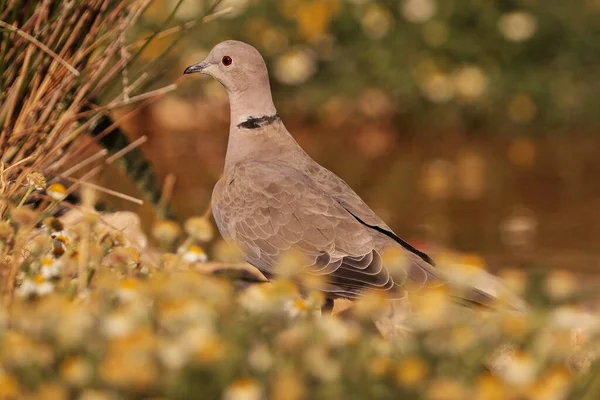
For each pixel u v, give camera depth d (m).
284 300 7.64
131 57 10.48
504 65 21.81
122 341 6.54
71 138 9.91
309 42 21.56
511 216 16.09
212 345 6.51
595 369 7.10
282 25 21.56
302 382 6.64
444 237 15.19
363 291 9.54
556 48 22.05
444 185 17.73
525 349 7.45
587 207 16.53
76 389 6.58
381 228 10.08
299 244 9.91
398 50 21.56
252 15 21.42
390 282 9.46
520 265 13.93
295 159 10.80
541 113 21.20
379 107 21.08
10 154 9.80
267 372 6.63
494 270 13.77
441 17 21.89
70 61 9.83
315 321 7.40
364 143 20.27
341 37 21.83
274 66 21.30
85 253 8.15
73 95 10.05
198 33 20.62
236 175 10.54
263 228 10.10
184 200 16.58
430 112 21.03
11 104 9.67
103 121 11.02
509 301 8.98
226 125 20.39
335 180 10.54
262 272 10.30
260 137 10.97
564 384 6.85
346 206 10.23
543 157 19.50
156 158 18.88
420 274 9.42
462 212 16.31
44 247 8.25
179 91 20.38
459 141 20.58
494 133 20.97
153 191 11.41
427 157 19.56
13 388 6.29
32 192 9.83
